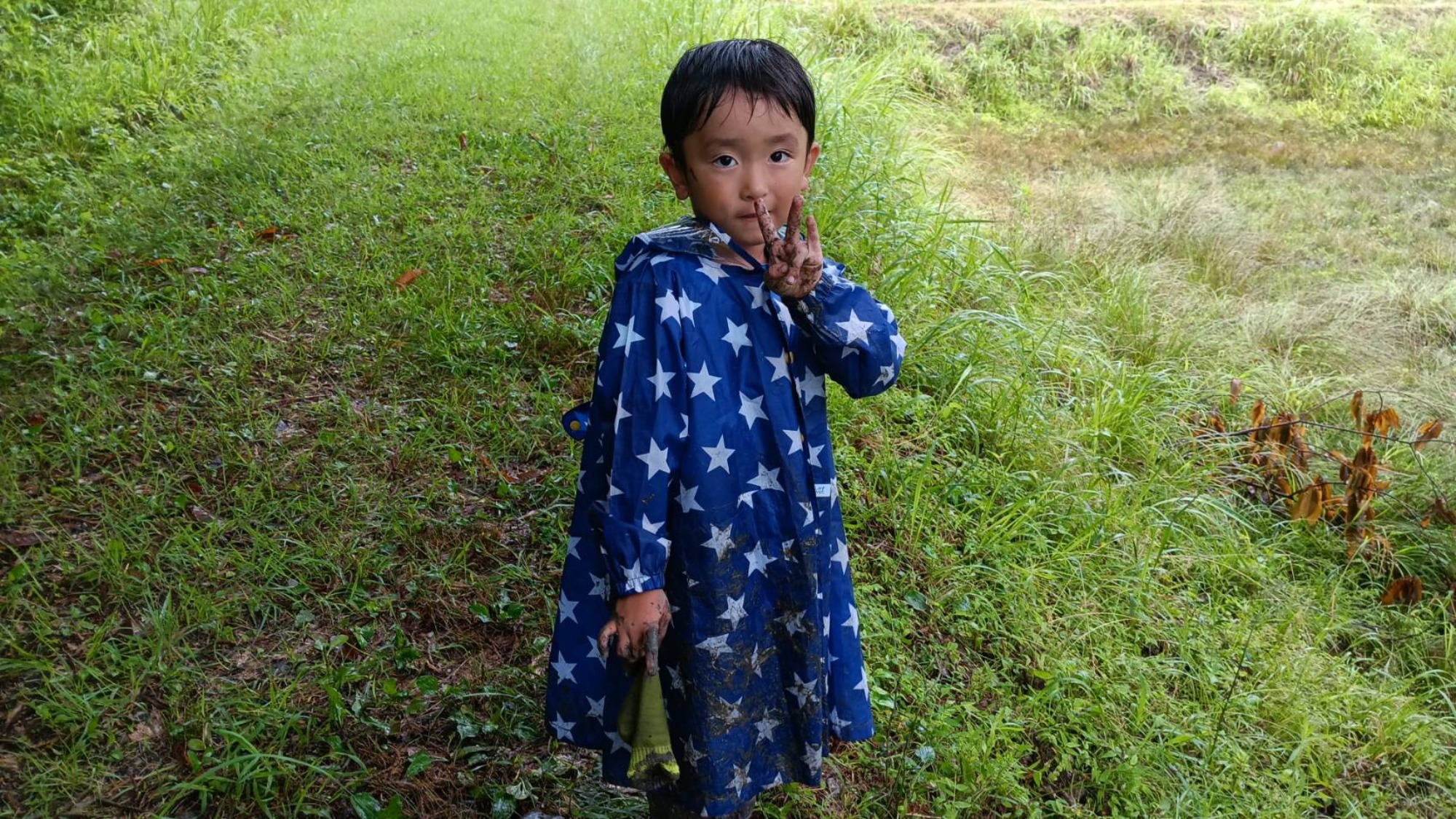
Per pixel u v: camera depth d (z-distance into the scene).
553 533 3.42
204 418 3.78
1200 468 4.65
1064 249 6.64
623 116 6.86
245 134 6.23
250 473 3.51
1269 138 10.31
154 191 5.46
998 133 10.21
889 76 9.30
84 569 3.05
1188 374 5.45
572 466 3.70
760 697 2.08
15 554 3.08
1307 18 11.88
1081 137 10.18
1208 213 7.49
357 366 4.17
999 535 3.71
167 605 2.89
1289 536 4.34
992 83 11.16
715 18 8.74
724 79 1.86
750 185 1.91
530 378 4.23
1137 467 4.59
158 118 6.67
